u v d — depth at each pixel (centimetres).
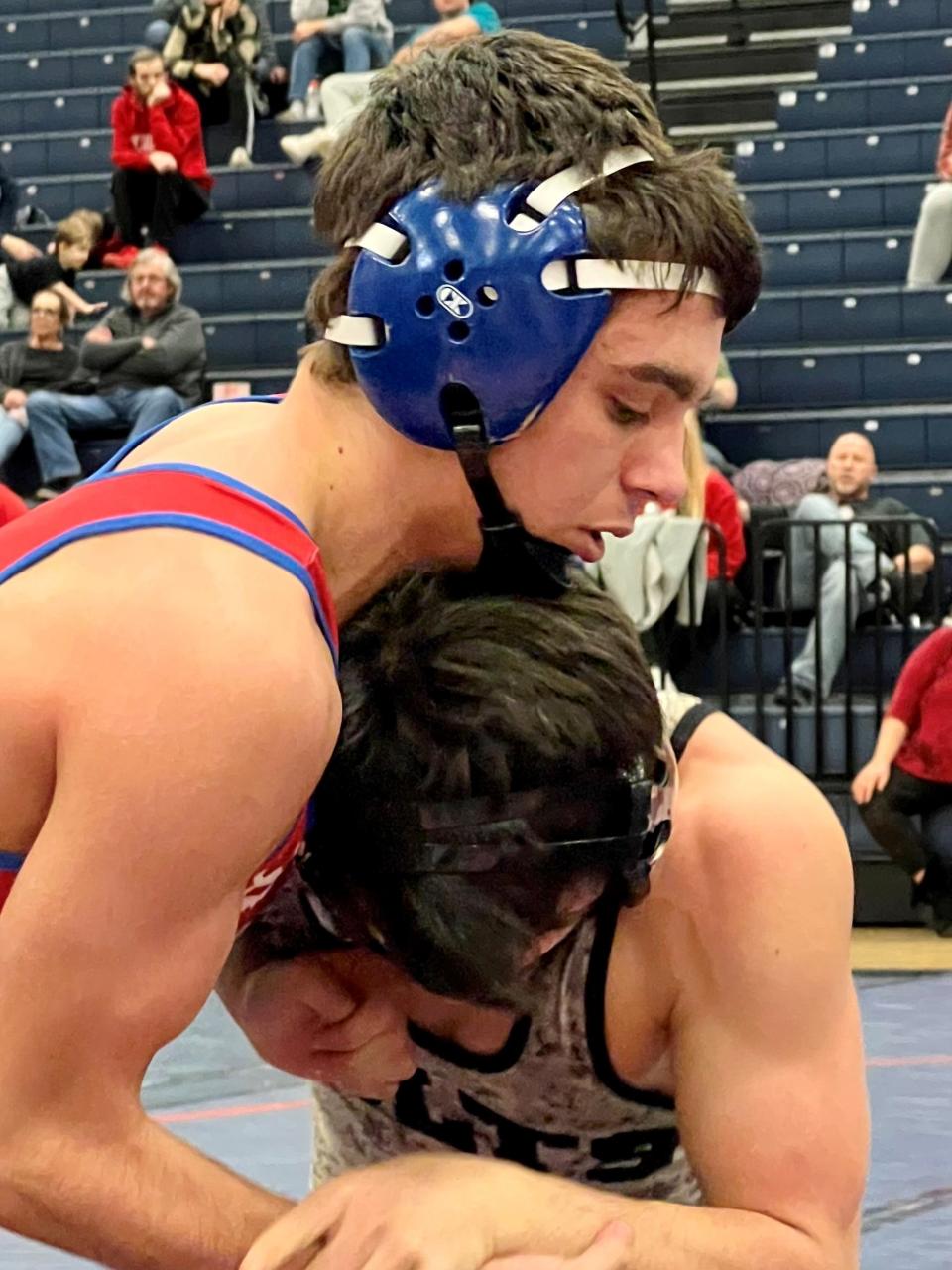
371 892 111
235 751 91
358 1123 135
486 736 105
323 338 110
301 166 967
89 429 753
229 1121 308
